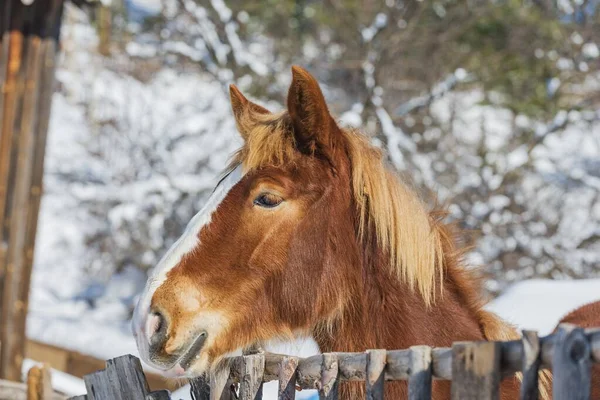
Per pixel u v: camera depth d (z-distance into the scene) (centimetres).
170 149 1978
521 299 797
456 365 263
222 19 1917
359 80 1883
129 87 2266
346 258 351
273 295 345
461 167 1833
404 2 1889
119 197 1875
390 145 1499
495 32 2069
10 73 1064
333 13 2067
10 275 1040
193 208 1828
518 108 1969
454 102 1959
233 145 1923
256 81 1886
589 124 1956
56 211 2036
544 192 1777
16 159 1056
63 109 2281
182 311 336
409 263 347
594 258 1661
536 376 240
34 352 1341
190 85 2281
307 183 349
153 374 1058
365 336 350
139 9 2536
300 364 333
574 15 1894
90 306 1802
